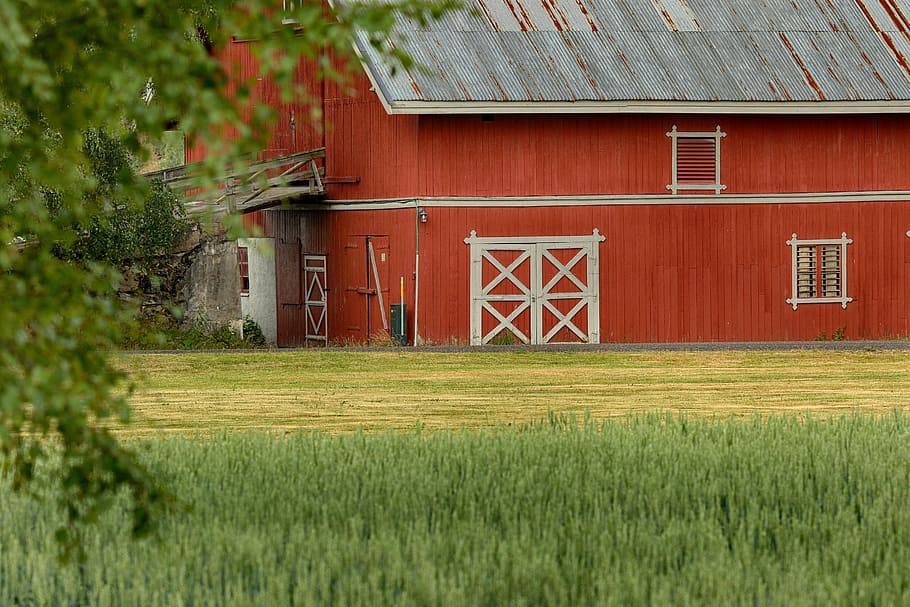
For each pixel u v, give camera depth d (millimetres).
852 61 96062
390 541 24531
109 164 70250
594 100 88000
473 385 64438
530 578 22234
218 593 21484
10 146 16969
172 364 72875
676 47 94125
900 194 96125
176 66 15227
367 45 86000
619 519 27094
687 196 92188
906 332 96062
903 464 34938
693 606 20812
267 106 15094
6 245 16344
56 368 15047
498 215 89000
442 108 84938
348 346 86188
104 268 16391
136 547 24328
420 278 87812
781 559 24828
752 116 93438
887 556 24125
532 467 33125
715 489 30500
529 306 89500
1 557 24031
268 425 50562
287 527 26703
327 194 93562
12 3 13938
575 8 95312
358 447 37062
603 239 90688
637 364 73875
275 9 15273
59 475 17031
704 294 92625
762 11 99188
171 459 34688
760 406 57094
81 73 16344
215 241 87312
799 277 94625
